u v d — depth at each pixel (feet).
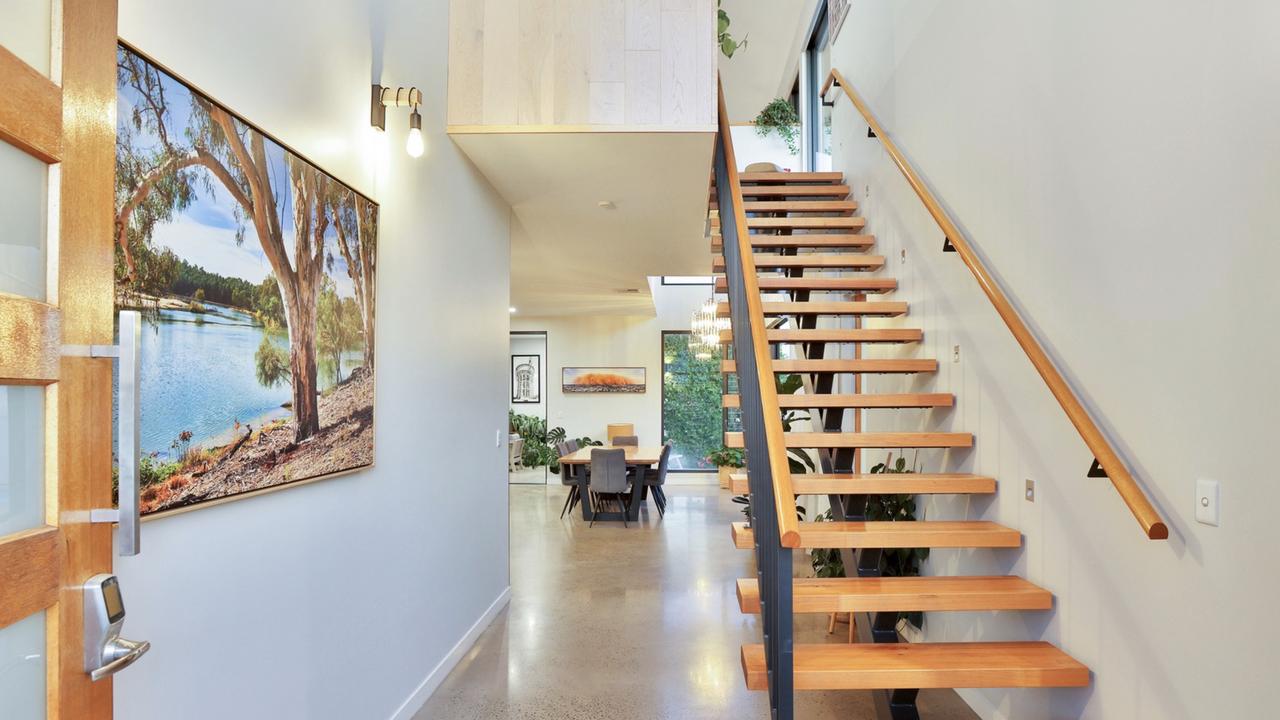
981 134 11.79
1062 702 8.86
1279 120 5.85
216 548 6.39
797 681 7.82
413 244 11.12
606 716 11.35
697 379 42.88
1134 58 7.73
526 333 43.47
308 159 7.88
